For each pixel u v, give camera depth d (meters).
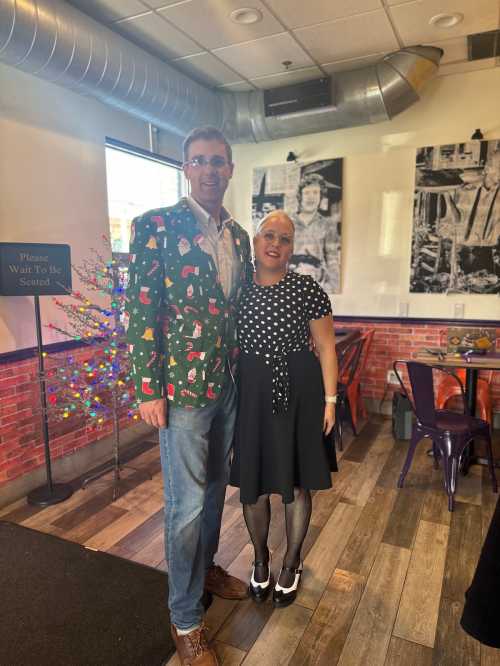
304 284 1.74
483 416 3.68
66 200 3.10
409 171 4.04
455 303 4.04
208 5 2.71
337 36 3.11
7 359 2.75
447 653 1.68
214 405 1.63
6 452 2.78
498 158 3.75
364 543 2.35
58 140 3.03
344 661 1.65
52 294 2.70
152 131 3.86
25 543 2.37
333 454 1.89
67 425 3.18
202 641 1.64
